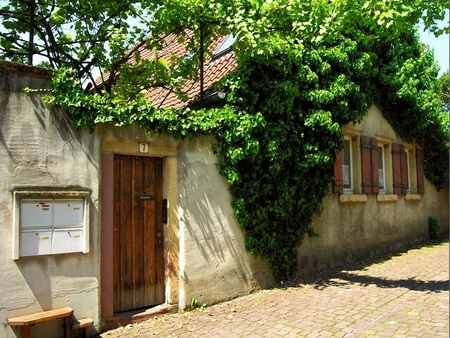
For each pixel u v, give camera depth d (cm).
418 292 640
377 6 549
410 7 533
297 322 516
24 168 445
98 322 486
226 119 615
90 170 492
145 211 569
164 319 539
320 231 815
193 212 593
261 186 671
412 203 1173
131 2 672
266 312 560
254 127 639
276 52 679
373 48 992
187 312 567
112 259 516
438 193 1320
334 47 822
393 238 1058
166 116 553
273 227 695
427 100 1104
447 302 578
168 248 571
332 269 825
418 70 1085
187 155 593
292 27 625
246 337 470
